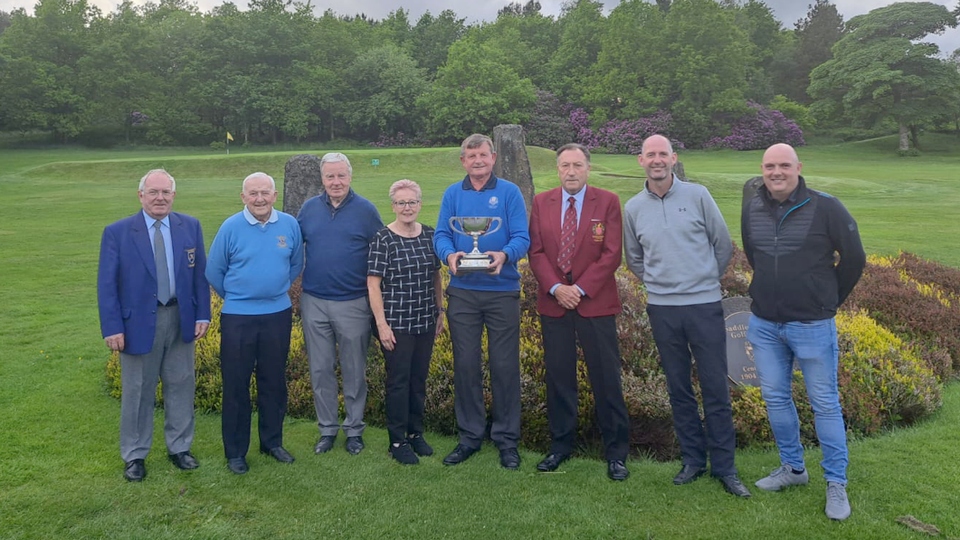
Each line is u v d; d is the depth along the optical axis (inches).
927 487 142.9
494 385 161.0
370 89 2117.4
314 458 161.3
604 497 141.1
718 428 146.5
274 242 153.9
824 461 136.7
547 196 158.7
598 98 1957.4
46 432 175.6
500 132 417.7
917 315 251.6
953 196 822.5
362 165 1161.4
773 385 141.3
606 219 152.9
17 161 1430.9
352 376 165.9
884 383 183.2
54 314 307.6
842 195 831.1
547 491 144.1
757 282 139.8
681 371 149.6
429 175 1091.3
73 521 131.1
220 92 1978.3
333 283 161.3
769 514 132.6
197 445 168.9
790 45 2522.1
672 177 148.1
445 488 145.4
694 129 1872.5
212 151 1876.2
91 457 160.2
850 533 125.2
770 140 1898.4
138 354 145.6
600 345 151.4
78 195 853.2
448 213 160.9
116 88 1903.3
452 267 151.0
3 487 144.6
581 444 175.0
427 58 2608.3
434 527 129.0
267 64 2058.3
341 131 2220.7
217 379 196.5
